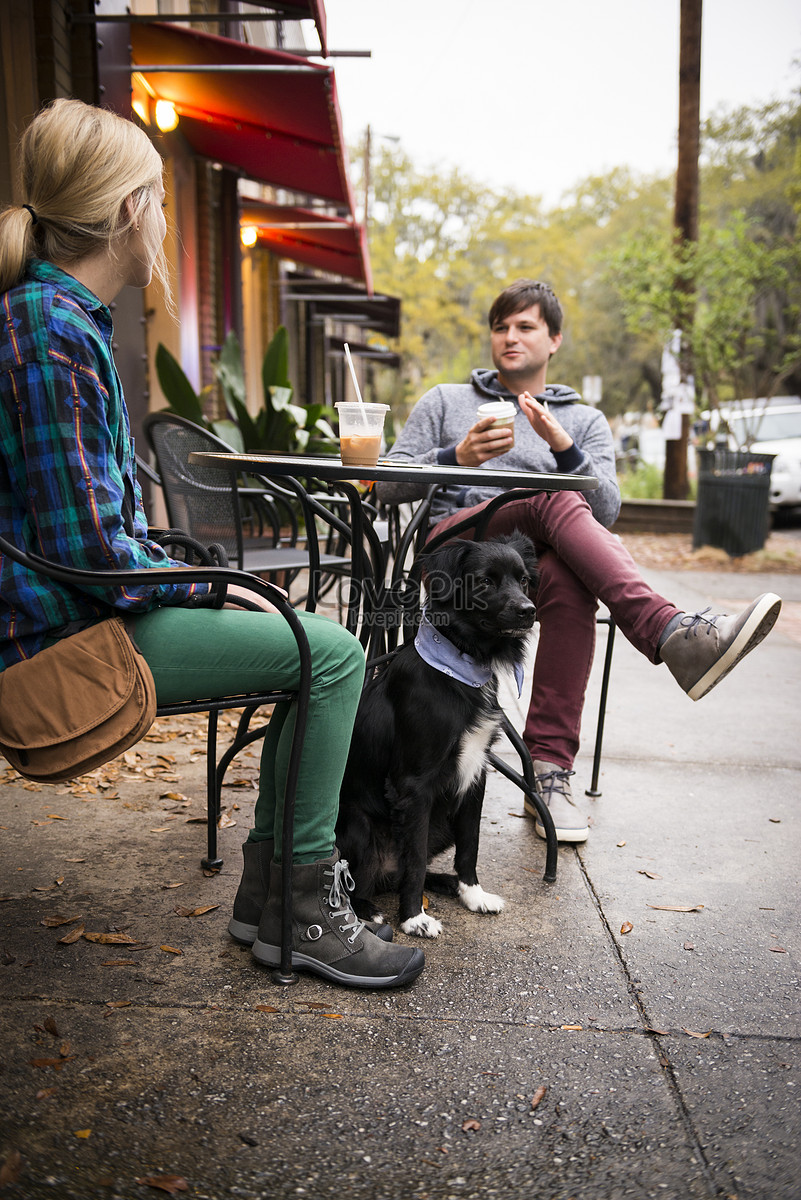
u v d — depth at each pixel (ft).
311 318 56.70
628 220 142.41
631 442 104.99
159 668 5.82
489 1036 6.10
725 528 34.40
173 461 11.69
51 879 8.10
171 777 10.77
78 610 5.62
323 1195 4.63
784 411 50.93
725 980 6.93
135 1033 5.93
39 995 6.31
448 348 159.53
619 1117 5.32
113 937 7.06
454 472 7.01
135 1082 5.44
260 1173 4.76
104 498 5.35
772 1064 5.89
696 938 7.59
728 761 12.39
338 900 6.72
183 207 28.58
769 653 19.29
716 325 41.04
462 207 154.30
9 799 9.95
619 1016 6.40
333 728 6.43
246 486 14.90
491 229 153.28
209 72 19.47
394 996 6.56
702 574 30.22
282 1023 6.13
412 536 8.99
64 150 5.51
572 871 8.86
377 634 9.13
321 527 18.44
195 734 12.46
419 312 143.43
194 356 30.27
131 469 6.25
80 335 5.33
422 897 7.62
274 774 6.78
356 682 6.50
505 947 7.36
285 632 6.18
